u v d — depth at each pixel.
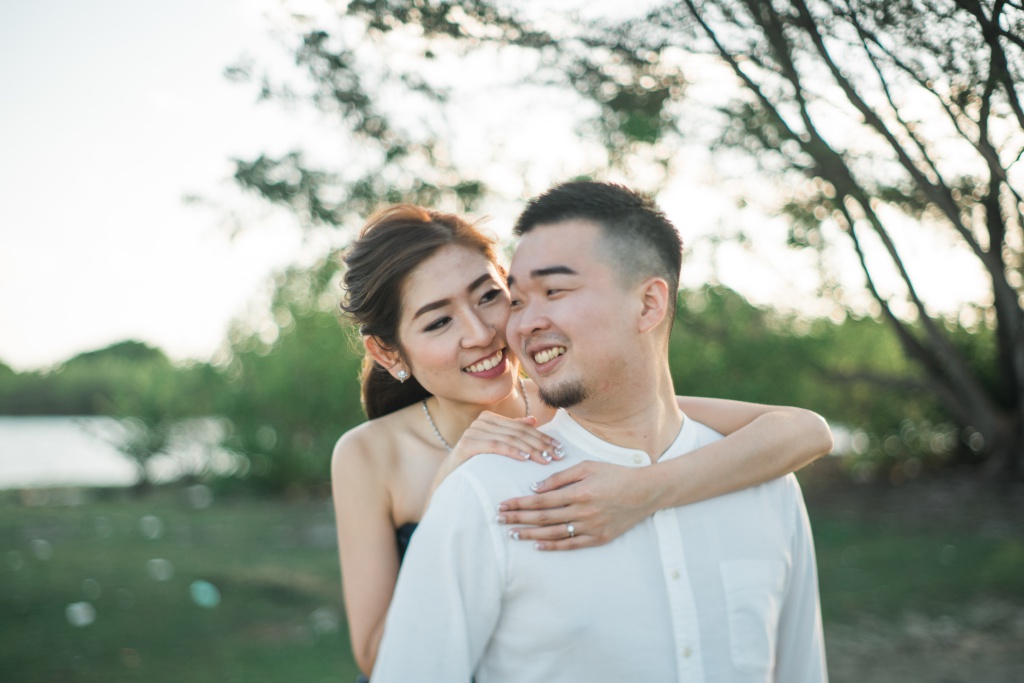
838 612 5.88
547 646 1.48
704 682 1.53
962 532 8.05
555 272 1.53
